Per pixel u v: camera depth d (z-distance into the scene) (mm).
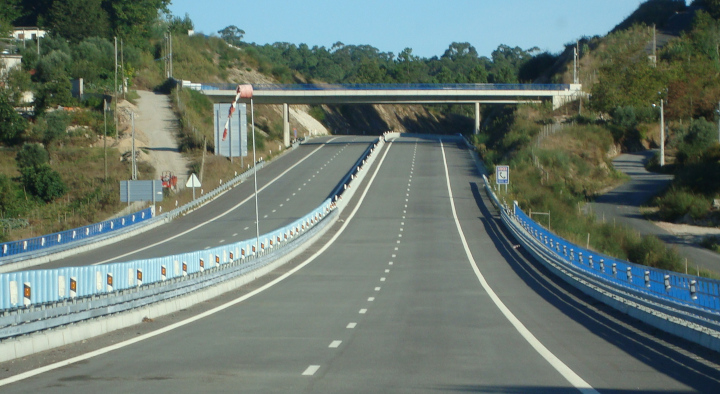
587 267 29234
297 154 94812
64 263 38594
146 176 73438
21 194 67312
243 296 25219
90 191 68438
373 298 24359
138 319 18750
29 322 14633
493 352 13961
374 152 91688
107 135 87625
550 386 10719
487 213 57000
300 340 15547
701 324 15219
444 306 22234
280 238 41312
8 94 87875
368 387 10648
